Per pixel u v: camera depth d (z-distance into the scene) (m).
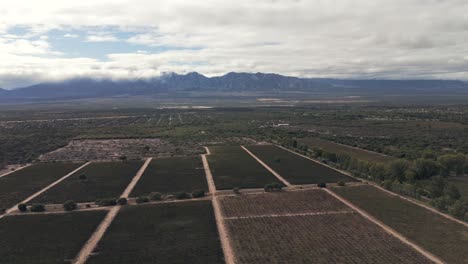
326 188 120.94
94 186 125.06
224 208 102.19
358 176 137.12
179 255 74.94
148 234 84.94
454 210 94.38
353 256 73.69
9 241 81.88
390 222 90.94
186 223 91.25
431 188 111.69
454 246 77.88
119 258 73.94
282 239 81.75
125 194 116.62
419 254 74.44
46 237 83.81
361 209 100.44
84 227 89.19
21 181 131.62
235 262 71.88
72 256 74.94
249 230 86.81
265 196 112.88
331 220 92.56
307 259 72.62
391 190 118.06
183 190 120.38
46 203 108.19
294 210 100.06
